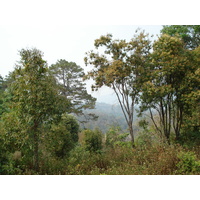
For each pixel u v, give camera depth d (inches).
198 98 361.7
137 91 491.8
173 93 431.5
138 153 357.4
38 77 303.0
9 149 306.7
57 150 384.2
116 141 530.6
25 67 290.2
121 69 479.2
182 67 391.2
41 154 346.0
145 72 475.5
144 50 499.8
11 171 280.1
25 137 277.9
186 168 244.1
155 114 597.0
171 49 419.5
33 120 292.5
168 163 267.3
